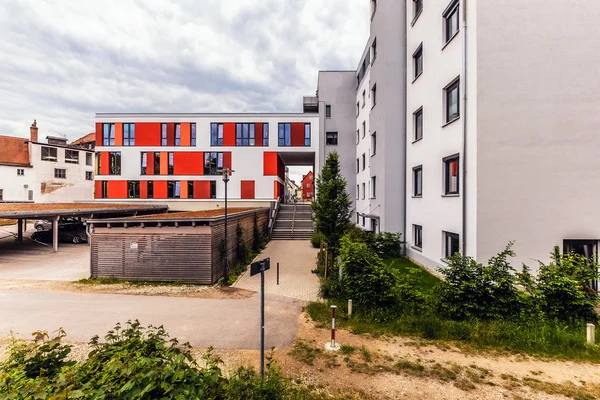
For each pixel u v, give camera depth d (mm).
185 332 6738
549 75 9266
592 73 9211
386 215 16172
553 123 9266
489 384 4762
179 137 29688
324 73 30406
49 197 37594
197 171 29406
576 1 9211
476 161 9453
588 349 5695
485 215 9367
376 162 17891
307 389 4602
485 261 9336
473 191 9617
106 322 7250
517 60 9320
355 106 30188
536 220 9273
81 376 2990
